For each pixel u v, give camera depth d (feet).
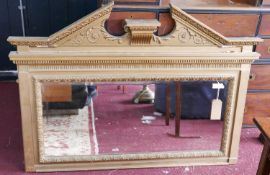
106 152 6.21
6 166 6.06
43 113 5.95
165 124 6.97
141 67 5.64
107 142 6.46
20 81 5.41
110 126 6.86
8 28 9.36
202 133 6.76
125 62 5.53
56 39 5.26
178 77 5.78
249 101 7.18
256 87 7.05
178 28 5.51
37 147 5.82
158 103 6.96
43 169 5.95
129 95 7.03
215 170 6.17
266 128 3.97
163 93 6.76
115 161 6.08
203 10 6.15
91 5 9.50
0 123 7.47
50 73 5.47
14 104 8.38
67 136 6.34
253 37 6.12
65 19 9.56
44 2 9.30
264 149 4.28
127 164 6.14
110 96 6.93
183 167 6.22
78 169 6.01
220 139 6.54
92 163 6.04
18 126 7.38
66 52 5.36
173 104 6.72
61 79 5.51
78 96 6.32
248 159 6.50
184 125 6.86
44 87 5.78
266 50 6.72
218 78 5.89
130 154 6.10
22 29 9.45
